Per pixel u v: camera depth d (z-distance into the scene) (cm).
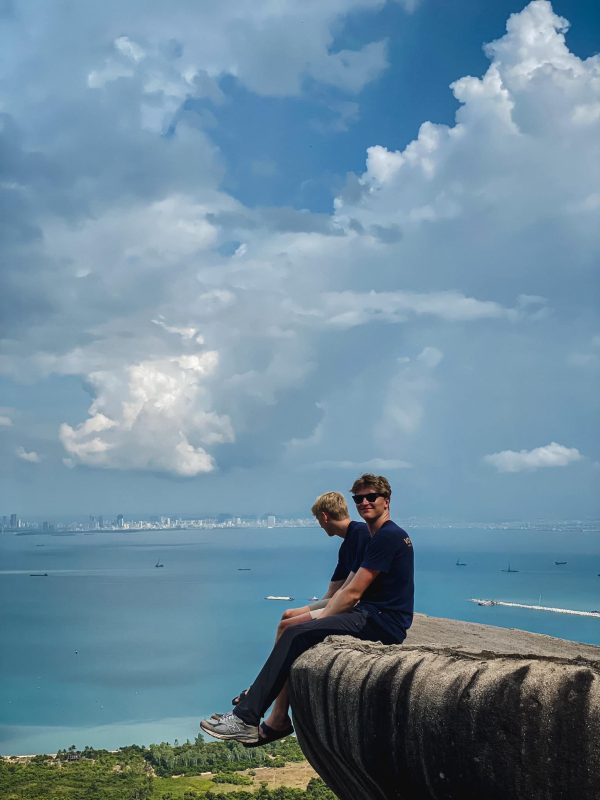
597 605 11700
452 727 259
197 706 7900
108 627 14238
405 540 414
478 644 480
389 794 293
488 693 254
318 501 482
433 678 272
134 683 9344
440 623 561
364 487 429
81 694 8750
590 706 237
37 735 6675
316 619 398
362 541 461
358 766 300
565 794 237
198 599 17075
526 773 243
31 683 9488
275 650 396
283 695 392
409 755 274
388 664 290
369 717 288
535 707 244
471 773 255
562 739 238
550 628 8619
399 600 407
